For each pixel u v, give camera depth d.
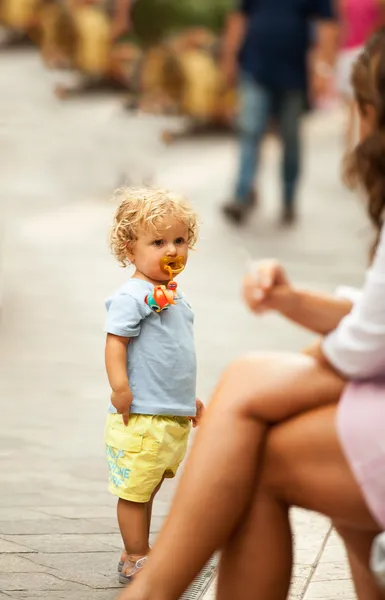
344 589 6.83
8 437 9.89
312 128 27.47
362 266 17.03
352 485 4.77
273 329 13.91
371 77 5.16
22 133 28.72
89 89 33.47
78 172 24.81
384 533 4.62
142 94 29.88
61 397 11.17
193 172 24.31
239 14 19.80
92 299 15.31
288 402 4.93
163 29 29.91
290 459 4.89
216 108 28.11
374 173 5.20
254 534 4.99
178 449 7.11
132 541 7.05
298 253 17.86
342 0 22.33
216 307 14.77
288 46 19.12
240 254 17.69
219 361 12.45
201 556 4.87
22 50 39.47
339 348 4.85
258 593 5.00
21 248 18.25
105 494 8.62
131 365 7.00
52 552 7.48
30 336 13.45
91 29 32.88
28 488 8.68
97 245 18.56
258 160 19.70
